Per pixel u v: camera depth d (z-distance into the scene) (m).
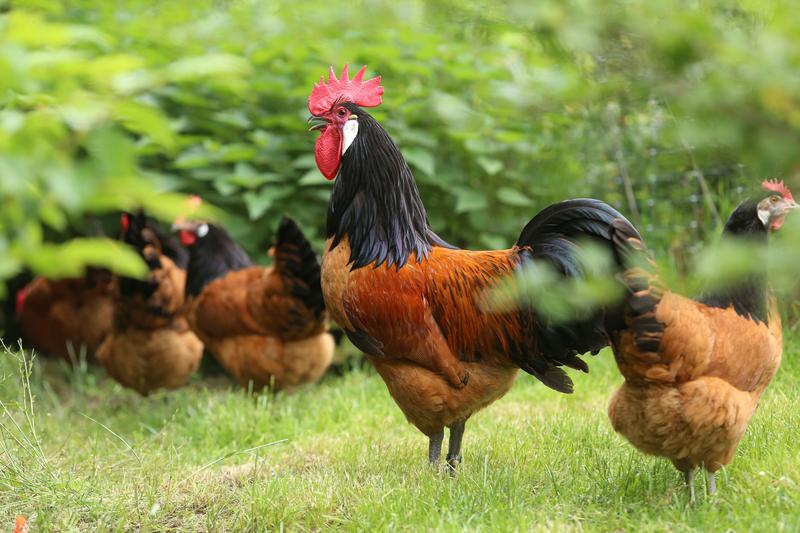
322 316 5.98
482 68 7.11
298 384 6.33
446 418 4.21
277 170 7.59
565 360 4.08
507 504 3.65
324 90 4.46
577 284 1.71
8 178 1.48
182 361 6.69
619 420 3.41
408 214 4.25
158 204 1.53
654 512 3.49
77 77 1.70
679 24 1.19
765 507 3.41
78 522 3.83
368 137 4.25
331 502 3.87
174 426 5.90
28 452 4.34
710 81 1.21
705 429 3.21
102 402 7.21
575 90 1.31
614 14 1.22
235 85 1.82
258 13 8.67
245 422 5.71
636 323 3.10
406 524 3.52
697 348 3.14
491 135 7.38
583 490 3.82
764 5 1.24
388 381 4.28
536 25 1.29
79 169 1.50
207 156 7.38
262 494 3.96
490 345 4.10
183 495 4.19
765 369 3.38
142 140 6.51
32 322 7.93
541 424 5.09
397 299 4.08
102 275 7.77
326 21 7.61
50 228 7.42
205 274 6.43
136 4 8.05
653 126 4.11
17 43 1.52
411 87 7.95
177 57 6.81
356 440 5.15
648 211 7.57
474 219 7.58
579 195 7.78
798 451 3.96
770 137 1.18
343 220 4.27
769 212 3.47
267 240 7.84
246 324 6.11
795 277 1.22
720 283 1.38
